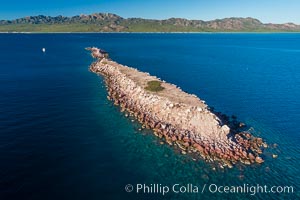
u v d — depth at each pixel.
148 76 82.62
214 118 48.66
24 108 59.12
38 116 54.56
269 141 47.78
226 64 137.75
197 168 38.09
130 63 131.25
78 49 195.25
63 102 64.44
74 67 114.94
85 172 35.97
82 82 86.38
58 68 111.69
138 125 51.59
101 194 31.94
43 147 41.72
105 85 82.75
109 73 98.25
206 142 43.91
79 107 61.09
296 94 79.06
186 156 40.88
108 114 57.09
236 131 50.56
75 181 33.94
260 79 100.31
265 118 58.88
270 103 69.69
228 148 42.66
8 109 58.09
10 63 121.69
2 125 49.28
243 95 77.06
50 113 56.59
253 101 71.31
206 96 75.06
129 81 75.88
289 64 142.62
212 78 99.94
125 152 41.69
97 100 66.69
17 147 41.19
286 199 32.78
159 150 42.47
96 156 40.06
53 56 152.00
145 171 37.00
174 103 54.47
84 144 43.50
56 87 78.81
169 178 35.75
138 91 66.19
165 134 46.62
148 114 55.41
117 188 33.22
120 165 38.12
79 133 47.44
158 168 37.78
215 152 41.75
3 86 77.94
